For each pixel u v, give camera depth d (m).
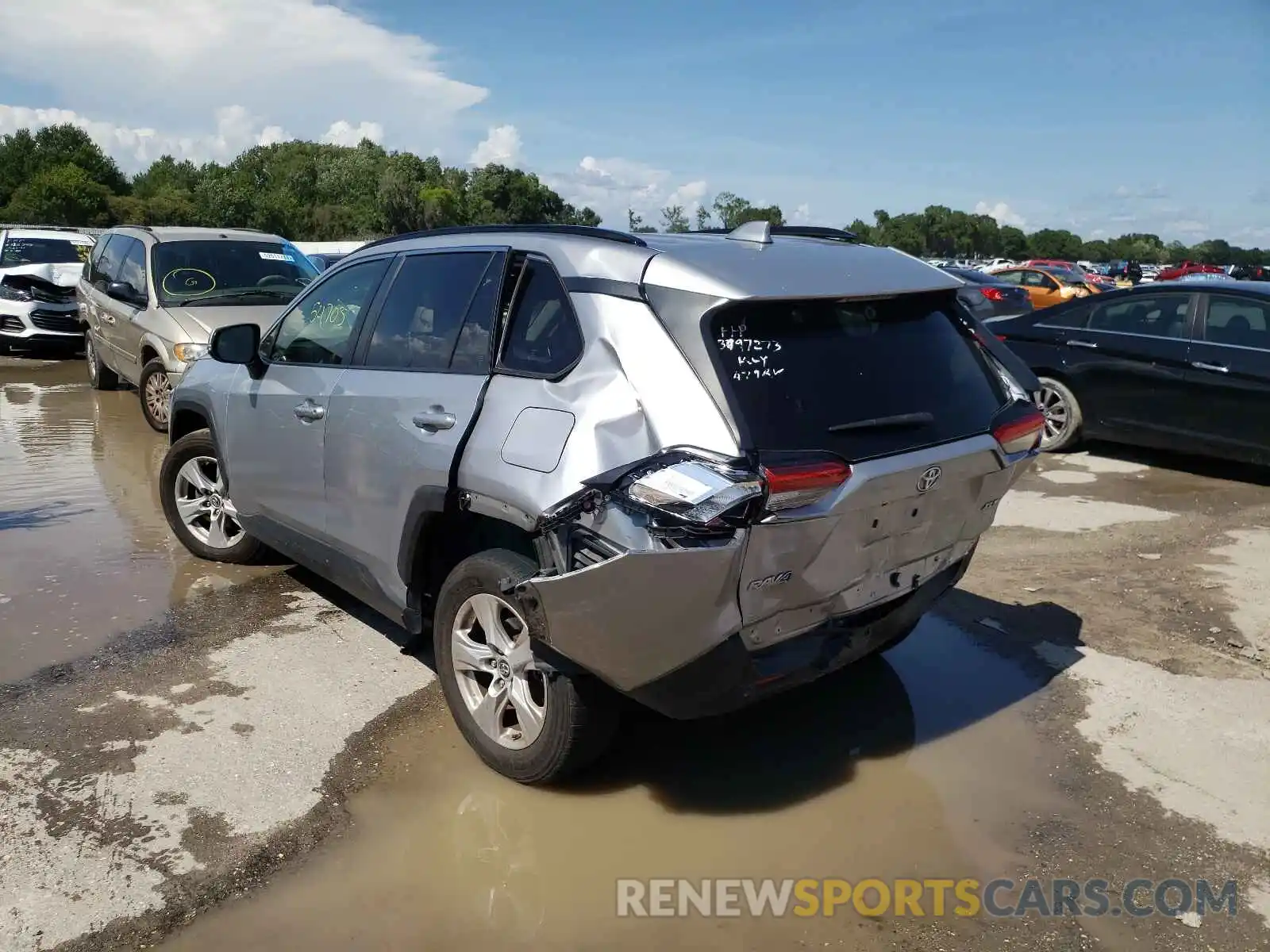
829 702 4.12
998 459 3.37
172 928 2.71
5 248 15.34
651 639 2.92
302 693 4.05
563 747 3.24
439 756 3.62
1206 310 7.95
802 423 2.93
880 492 3.00
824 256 3.40
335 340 4.32
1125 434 8.41
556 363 3.24
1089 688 4.26
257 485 4.72
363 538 3.99
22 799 3.27
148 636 4.57
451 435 3.45
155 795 3.31
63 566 5.50
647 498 2.80
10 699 3.94
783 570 2.93
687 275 3.01
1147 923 2.83
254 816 3.22
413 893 2.89
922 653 4.60
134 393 11.40
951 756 3.71
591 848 3.12
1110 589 5.42
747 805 3.38
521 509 3.12
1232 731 3.91
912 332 3.41
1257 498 7.34
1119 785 3.52
